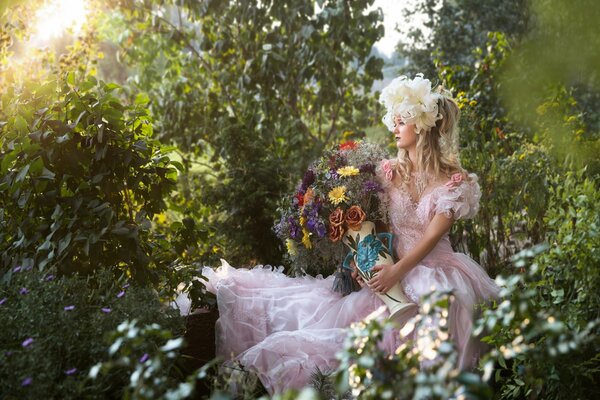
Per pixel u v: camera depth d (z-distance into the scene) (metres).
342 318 2.70
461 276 2.66
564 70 4.73
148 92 5.90
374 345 1.55
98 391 1.89
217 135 5.58
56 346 2.05
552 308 2.28
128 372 1.98
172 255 3.14
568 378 2.11
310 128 6.00
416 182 2.75
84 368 2.08
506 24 8.43
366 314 2.71
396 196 2.77
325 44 5.45
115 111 2.88
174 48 5.89
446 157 2.75
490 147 4.27
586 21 4.34
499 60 5.32
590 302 2.28
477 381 1.34
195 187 5.04
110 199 2.95
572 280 2.43
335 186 2.78
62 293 2.29
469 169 3.83
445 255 2.73
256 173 4.38
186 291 2.90
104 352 2.03
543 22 4.73
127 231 2.71
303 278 3.08
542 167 3.78
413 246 2.73
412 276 2.67
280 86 5.60
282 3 5.31
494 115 5.11
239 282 2.93
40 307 2.11
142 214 2.87
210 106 5.66
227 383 2.00
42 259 2.67
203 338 2.86
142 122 3.08
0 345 2.08
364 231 2.73
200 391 2.57
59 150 2.83
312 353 2.55
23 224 2.79
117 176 2.90
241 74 5.63
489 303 2.64
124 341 1.70
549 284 2.40
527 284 2.36
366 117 6.00
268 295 2.85
